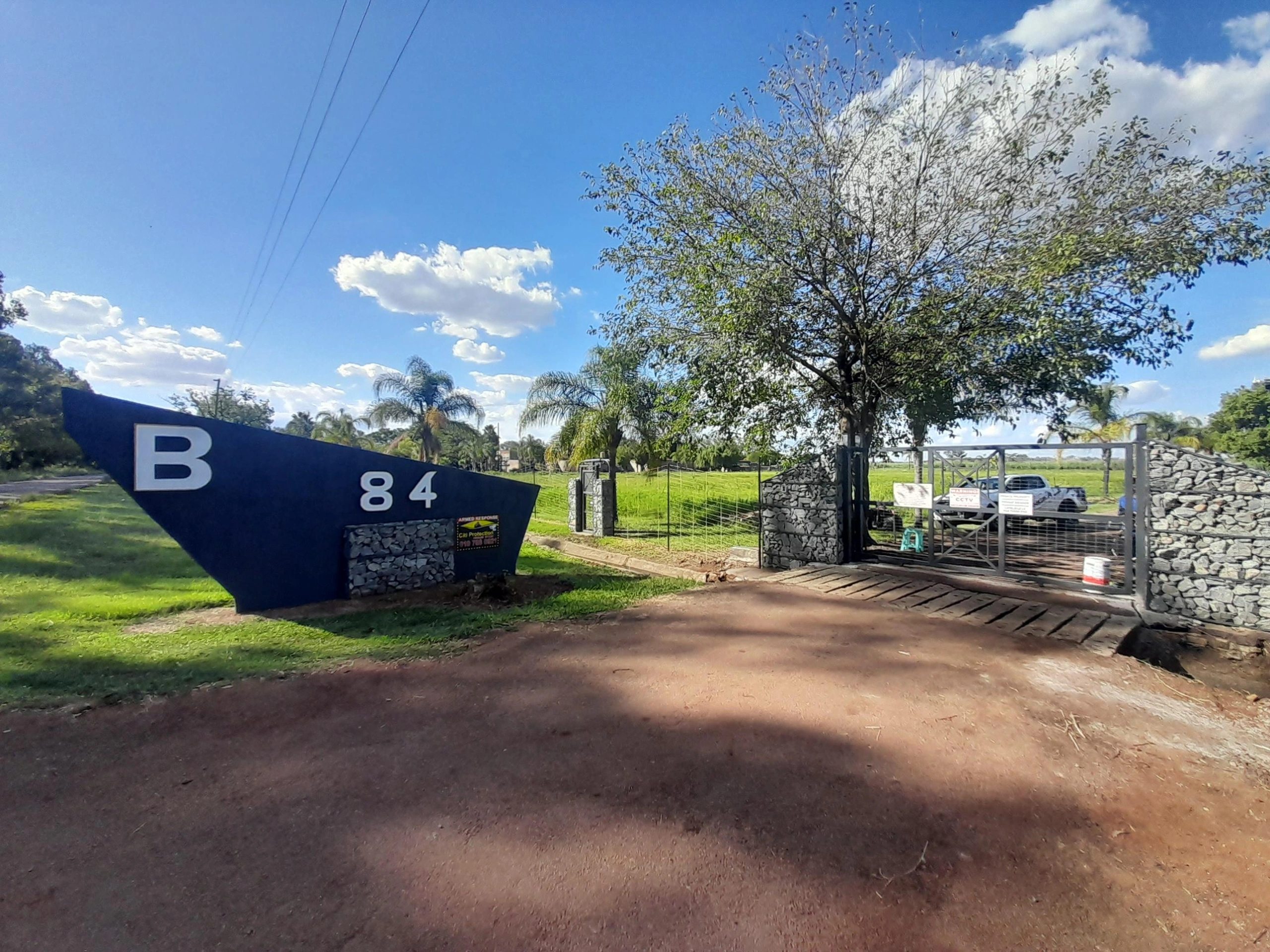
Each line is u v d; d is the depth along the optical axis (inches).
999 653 207.2
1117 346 415.2
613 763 130.6
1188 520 261.9
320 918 85.3
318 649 213.6
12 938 81.2
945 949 79.9
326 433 1555.1
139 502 241.9
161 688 174.6
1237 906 88.2
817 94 419.2
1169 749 138.4
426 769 128.7
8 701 163.8
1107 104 371.6
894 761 131.4
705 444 549.6
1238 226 346.6
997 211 397.7
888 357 453.4
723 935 82.1
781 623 246.8
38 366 1378.0
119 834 105.7
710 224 449.7
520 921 84.8
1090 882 93.5
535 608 274.8
